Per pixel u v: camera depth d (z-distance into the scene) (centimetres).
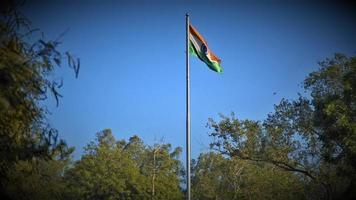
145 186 6128
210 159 5819
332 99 2789
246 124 3061
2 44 1185
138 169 6219
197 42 2484
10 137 1230
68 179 5878
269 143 3106
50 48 1206
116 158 6075
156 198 6225
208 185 5612
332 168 3047
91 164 5962
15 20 1226
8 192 1349
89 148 6091
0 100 1151
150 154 6675
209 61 2486
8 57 1160
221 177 5453
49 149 1301
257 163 4166
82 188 5809
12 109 1203
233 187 5081
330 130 2755
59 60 1209
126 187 6109
